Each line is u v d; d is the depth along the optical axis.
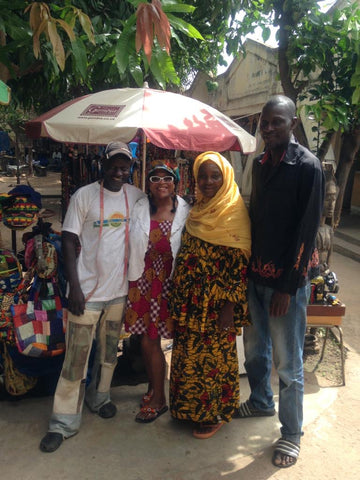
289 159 2.21
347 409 2.96
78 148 6.03
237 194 2.41
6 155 20.17
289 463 2.42
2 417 2.76
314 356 3.67
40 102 6.94
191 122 2.67
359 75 3.45
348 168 4.07
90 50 3.47
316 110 3.63
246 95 10.91
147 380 3.25
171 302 2.50
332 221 3.70
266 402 2.83
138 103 2.72
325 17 3.70
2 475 2.29
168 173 2.48
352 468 2.43
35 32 2.00
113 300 2.59
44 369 2.88
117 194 2.53
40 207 2.92
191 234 2.45
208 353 2.50
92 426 2.71
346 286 5.67
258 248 2.39
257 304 2.59
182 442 2.59
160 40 1.91
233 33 5.11
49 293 2.69
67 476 2.29
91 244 2.49
